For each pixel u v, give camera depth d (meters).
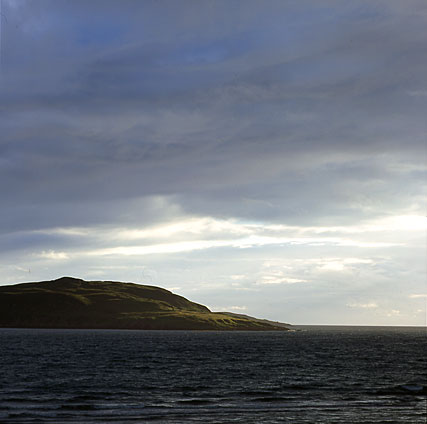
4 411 44.25
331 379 68.06
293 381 65.81
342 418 42.06
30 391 55.94
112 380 65.62
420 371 79.44
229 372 75.75
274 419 41.47
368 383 64.25
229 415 43.03
